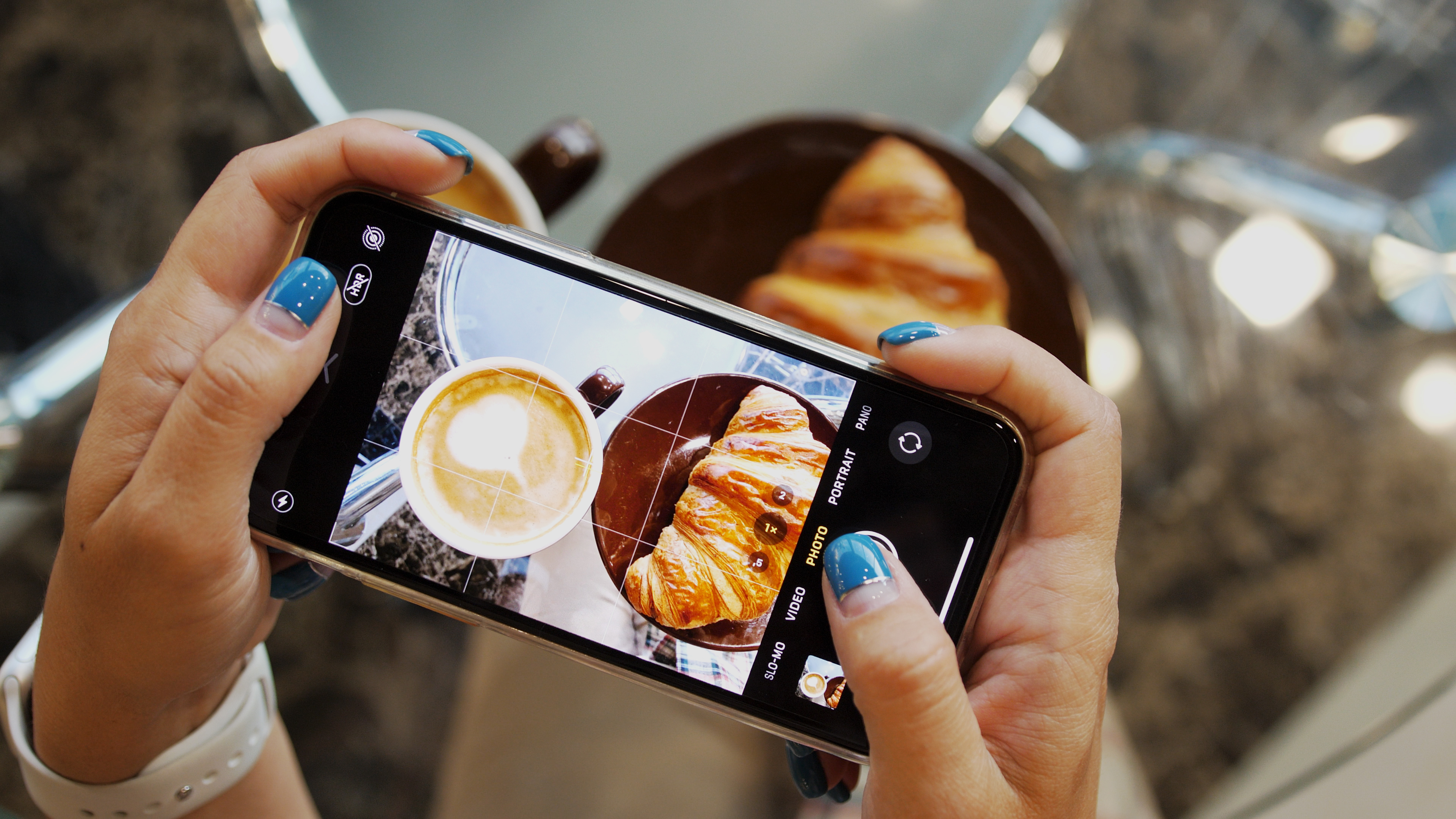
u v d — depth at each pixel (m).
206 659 0.22
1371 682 0.34
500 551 0.23
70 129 0.42
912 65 0.30
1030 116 0.39
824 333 0.28
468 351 0.23
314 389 0.23
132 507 0.21
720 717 0.32
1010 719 0.22
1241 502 0.41
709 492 0.23
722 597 0.23
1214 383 0.41
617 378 0.23
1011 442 0.23
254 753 0.25
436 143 0.23
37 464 0.27
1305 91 0.42
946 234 0.27
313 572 0.25
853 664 0.21
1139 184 0.39
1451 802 0.29
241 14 0.29
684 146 0.30
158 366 0.22
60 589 0.22
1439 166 0.40
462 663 0.41
